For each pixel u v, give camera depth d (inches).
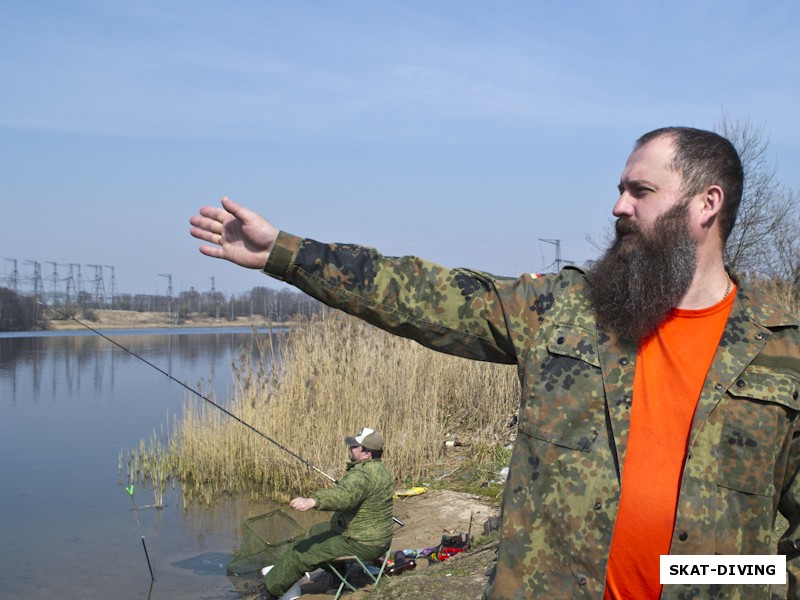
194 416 393.1
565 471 64.6
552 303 71.3
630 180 69.2
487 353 74.0
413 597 179.8
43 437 496.7
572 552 63.4
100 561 257.4
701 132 69.5
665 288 65.5
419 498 310.7
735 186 68.4
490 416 405.7
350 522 217.8
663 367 65.6
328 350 393.1
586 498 63.6
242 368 390.9
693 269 66.3
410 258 75.1
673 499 61.9
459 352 74.6
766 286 468.8
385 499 220.7
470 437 394.9
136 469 389.7
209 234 75.5
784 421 62.0
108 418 580.4
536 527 65.0
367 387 374.3
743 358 63.4
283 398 369.7
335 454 350.3
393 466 341.7
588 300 70.1
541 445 65.9
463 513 283.9
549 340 68.7
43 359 1254.9
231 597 226.7
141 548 270.8
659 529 61.8
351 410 358.0
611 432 64.7
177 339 2023.9
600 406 65.6
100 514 314.5
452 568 200.1
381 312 73.6
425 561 233.9
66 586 233.6
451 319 72.9
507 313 71.6
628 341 67.0
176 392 757.3
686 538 60.7
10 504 329.4
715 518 60.9
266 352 397.7
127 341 1886.1
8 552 265.3
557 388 66.7
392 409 370.6
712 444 61.9
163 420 568.4
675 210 66.7
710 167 66.9
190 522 304.0
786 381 62.5
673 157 67.4
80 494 346.6
